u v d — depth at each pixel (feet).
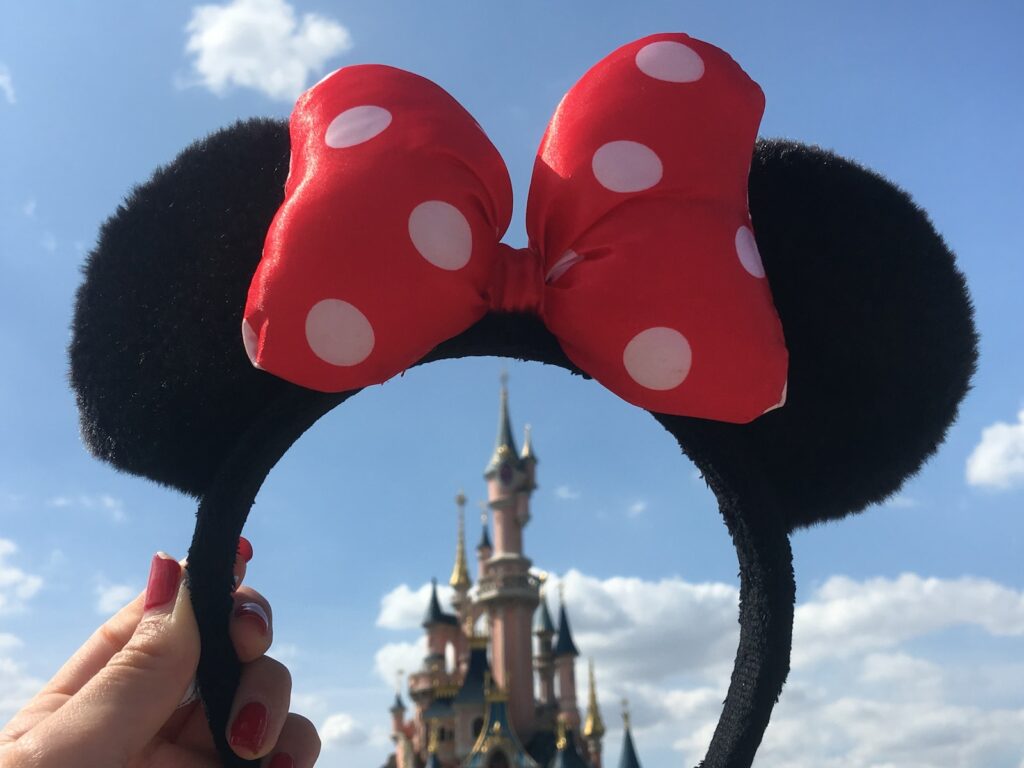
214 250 0.83
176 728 0.92
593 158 0.79
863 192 0.87
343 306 0.71
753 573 0.82
